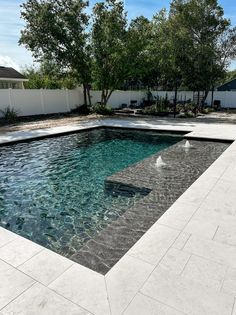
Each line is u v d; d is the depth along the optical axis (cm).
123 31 1719
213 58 2095
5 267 262
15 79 2080
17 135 1000
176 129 1105
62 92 1766
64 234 396
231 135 945
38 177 639
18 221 438
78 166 723
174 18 2159
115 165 733
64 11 1691
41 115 1617
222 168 580
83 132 1166
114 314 205
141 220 361
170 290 229
